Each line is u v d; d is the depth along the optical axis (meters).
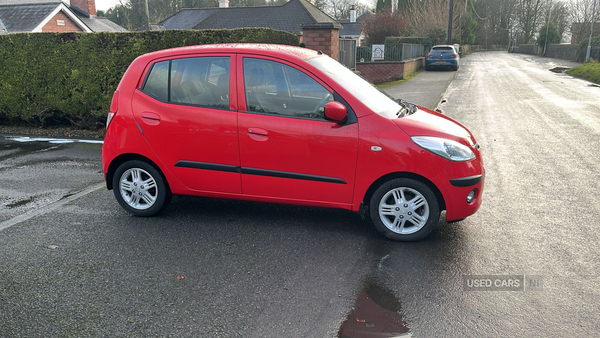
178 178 4.70
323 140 4.20
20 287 3.54
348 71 4.87
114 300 3.35
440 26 37.12
